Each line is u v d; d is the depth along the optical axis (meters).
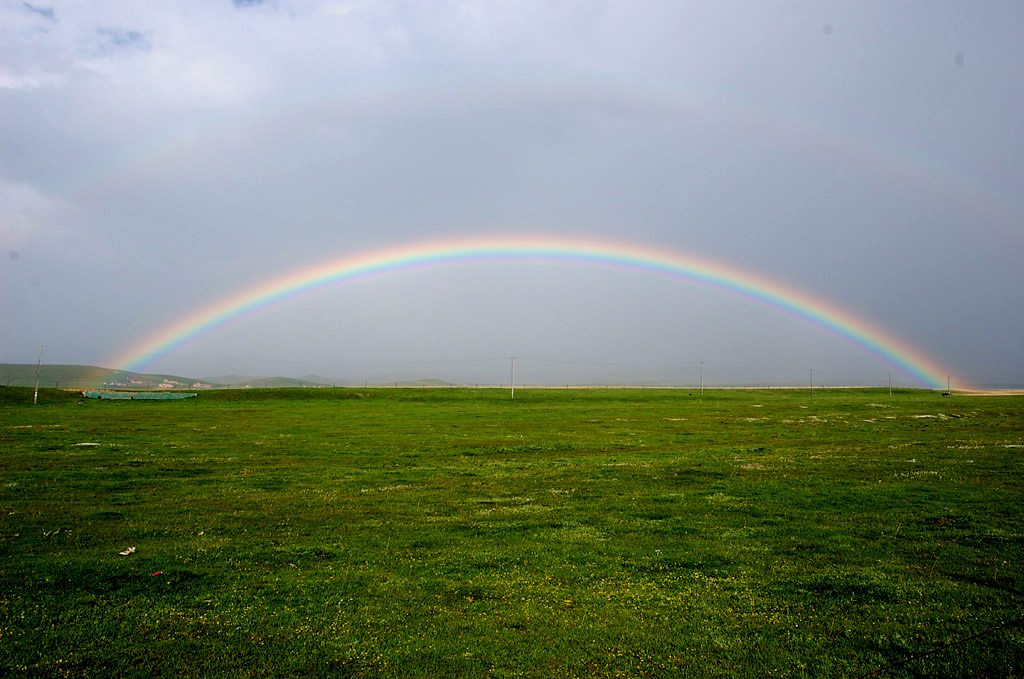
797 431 67.38
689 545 21.31
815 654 12.90
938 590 16.25
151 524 25.14
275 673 12.29
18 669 12.30
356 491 33.31
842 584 16.92
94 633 14.02
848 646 13.22
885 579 17.22
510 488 33.91
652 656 12.95
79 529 24.03
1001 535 21.27
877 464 38.53
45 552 20.70
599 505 28.64
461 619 14.98
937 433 61.12
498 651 13.21
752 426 74.94
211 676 12.14
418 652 13.17
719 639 13.69
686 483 34.12
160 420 79.19
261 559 20.05
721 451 49.47
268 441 57.75
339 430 69.31
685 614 15.16
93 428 67.94
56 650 13.15
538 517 26.30
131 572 18.45
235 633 14.12
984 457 40.31
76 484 35.09
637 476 36.84
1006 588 16.39
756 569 18.53
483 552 20.80
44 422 74.44
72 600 16.11
